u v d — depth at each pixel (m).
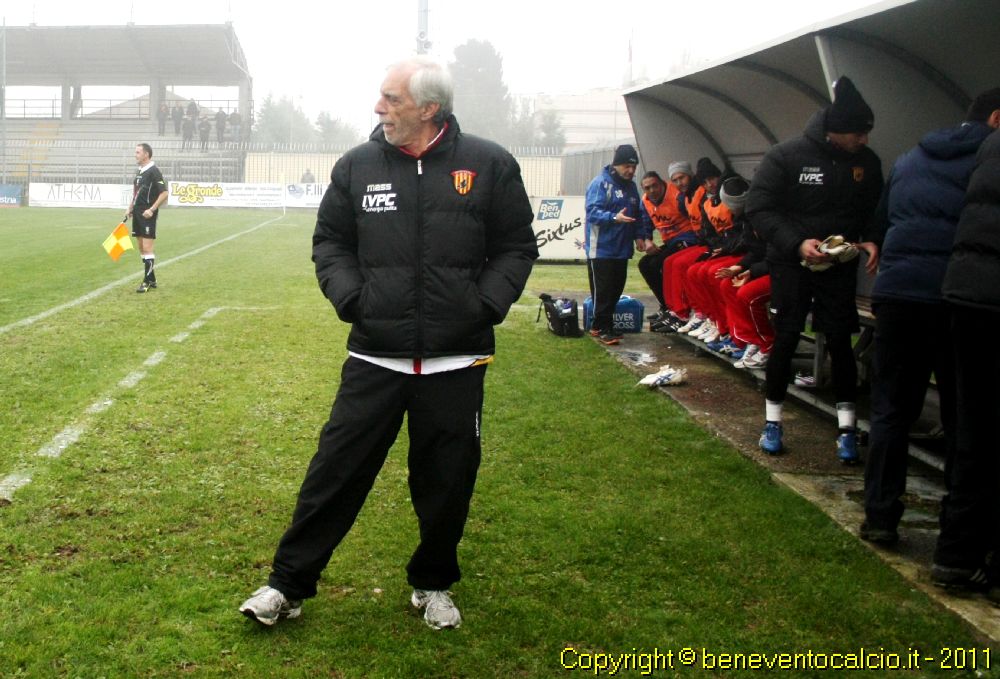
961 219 3.68
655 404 6.75
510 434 5.89
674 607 3.69
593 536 4.30
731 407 6.68
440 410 3.34
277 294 11.55
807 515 4.63
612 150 29.25
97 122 50.09
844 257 4.98
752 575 3.96
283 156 44.25
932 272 4.05
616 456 5.50
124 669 3.11
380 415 3.34
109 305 10.34
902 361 4.20
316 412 6.19
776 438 5.61
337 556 4.02
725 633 3.48
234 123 47.69
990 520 3.78
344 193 3.39
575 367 7.96
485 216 3.35
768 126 8.83
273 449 5.40
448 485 3.39
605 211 8.93
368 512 4.53
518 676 3.19
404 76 3.20
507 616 3.58
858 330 5.41
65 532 4.14
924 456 5.22
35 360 7.41
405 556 4.05
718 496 4.88
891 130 6.00
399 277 3.28
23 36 47.19
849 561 4.12
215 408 6.20
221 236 21.47
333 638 3.36
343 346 8.34
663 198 9.57
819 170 5.15
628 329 9.60
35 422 5.76
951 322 3.83
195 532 4.21
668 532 4.38
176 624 3.40
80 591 3.61
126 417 5.91
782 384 5.53
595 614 3.61
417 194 3.28
